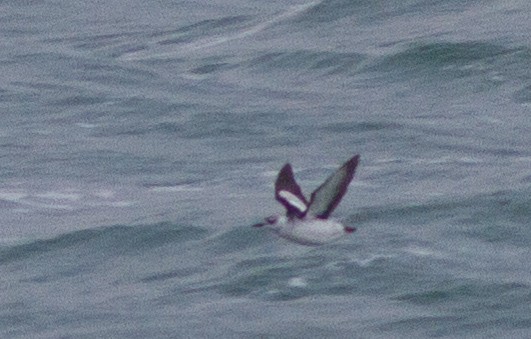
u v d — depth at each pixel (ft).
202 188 183.32
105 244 162.20
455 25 254.88
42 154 200.75
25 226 170.40
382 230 159.94
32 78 248.52
